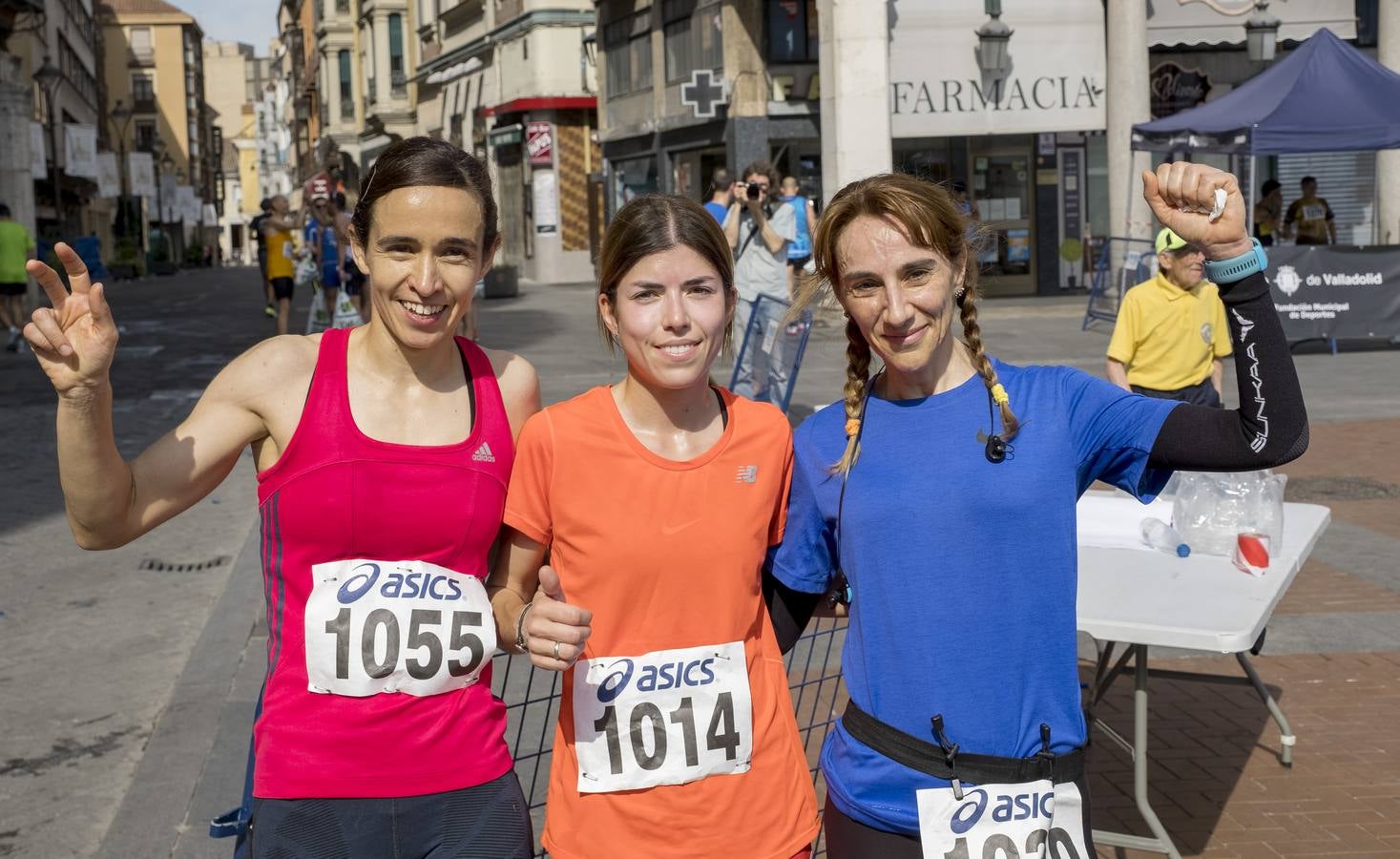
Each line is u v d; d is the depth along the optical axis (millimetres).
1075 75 20625
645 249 2447
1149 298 6668
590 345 17406
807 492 2543
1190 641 3158
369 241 2414
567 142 33625
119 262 54500
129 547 7809
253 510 8812
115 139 97812
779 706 2576
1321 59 15539
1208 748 4742
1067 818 2408
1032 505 2379
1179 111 23062
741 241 10367
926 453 2436
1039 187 23562
